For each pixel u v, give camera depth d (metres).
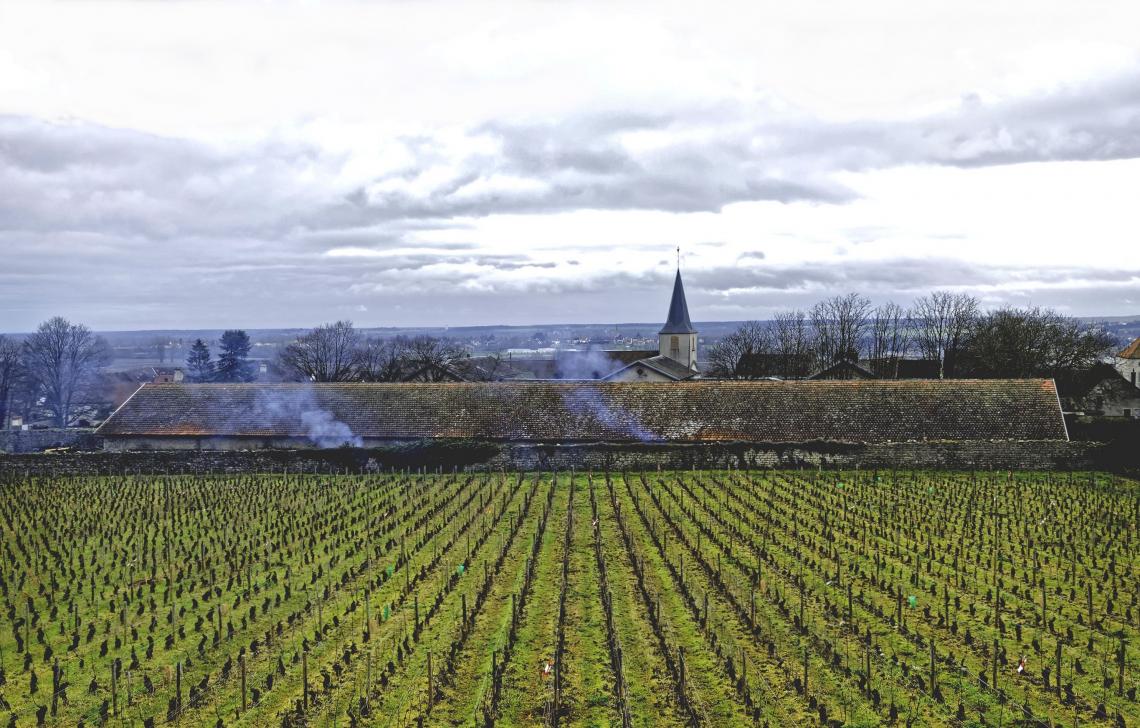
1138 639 29.42
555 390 69.69
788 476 58.22
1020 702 24.92
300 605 34.03
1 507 51.88
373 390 71.25
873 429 64.25
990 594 34.00
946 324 126.75
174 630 31.47
